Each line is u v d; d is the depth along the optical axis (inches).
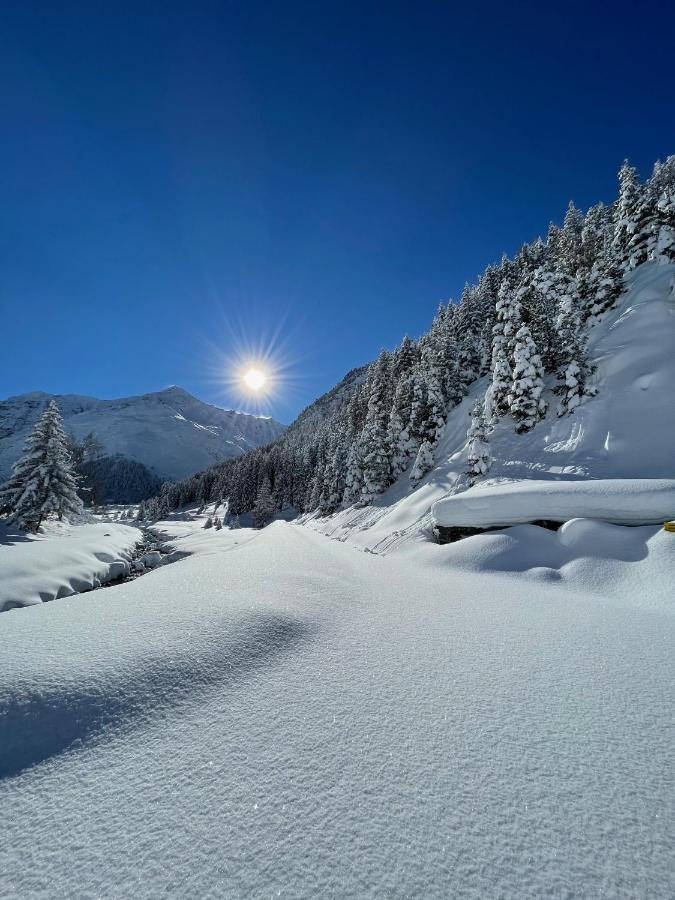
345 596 244.7
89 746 99.0
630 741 102.6
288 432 5531.5
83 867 67.5
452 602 258.7
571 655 161.8
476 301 1825.8
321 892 62.9
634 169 1360.7
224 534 1643.7
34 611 185.8
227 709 115.6
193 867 67.2
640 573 345.7
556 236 1855.3
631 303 1138.0
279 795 83.0
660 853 69.0
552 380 1118.4
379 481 1488.7
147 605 188.9
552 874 65.4
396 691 128.3
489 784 86.4
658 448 724.7
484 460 924.6
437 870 66.4
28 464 1122.0
